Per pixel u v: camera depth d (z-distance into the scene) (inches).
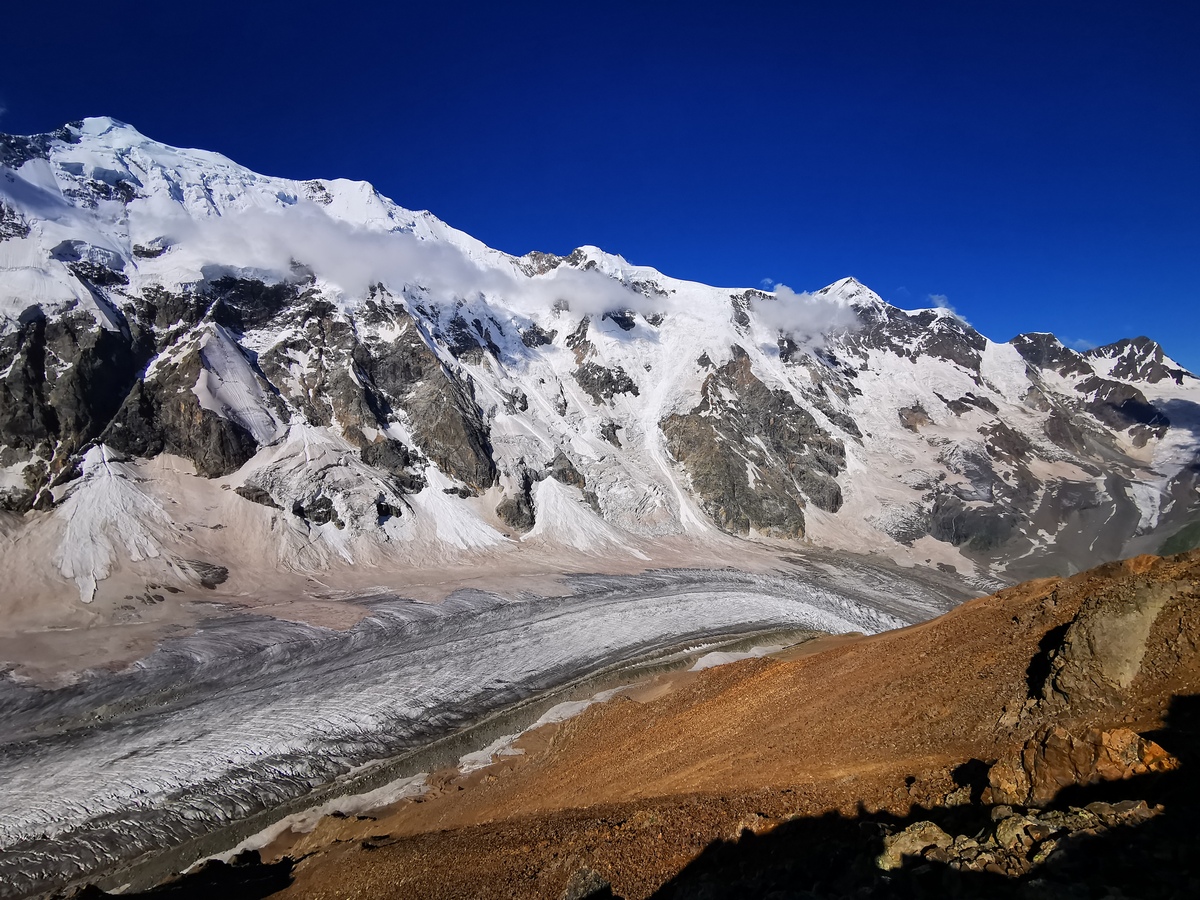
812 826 601.9
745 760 882.8
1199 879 317.7
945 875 405.1
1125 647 581.9
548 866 721.0
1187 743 446.9
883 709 860.0
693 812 726.5
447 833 1009.5
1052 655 687.7
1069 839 378.9
